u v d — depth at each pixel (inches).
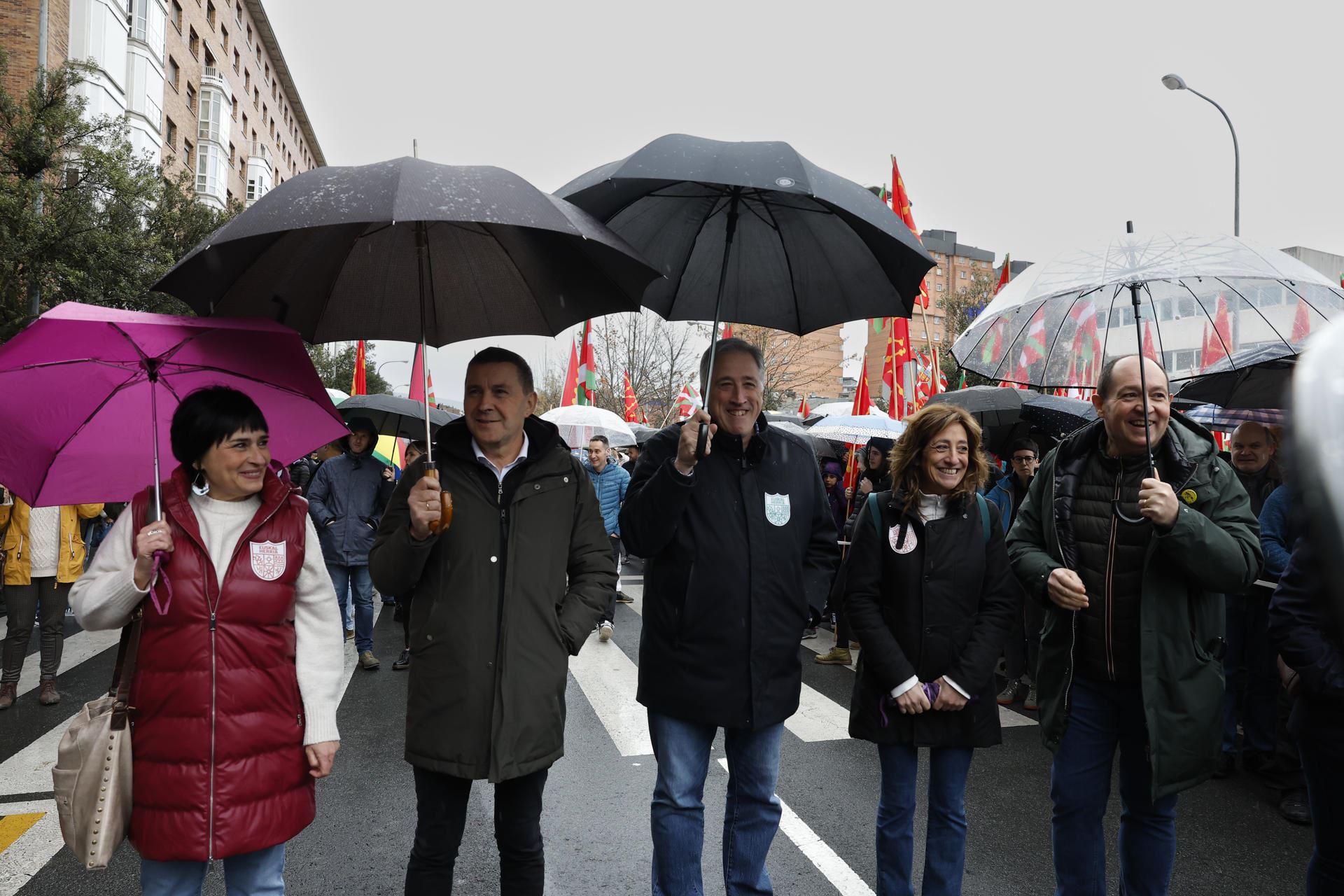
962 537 121.0
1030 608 241.0
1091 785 112.3
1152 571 107.5
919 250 108.2
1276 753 184.9
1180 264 104.7
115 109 989.2
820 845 151.3
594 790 177.5
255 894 93.6
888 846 118.8
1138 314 108.3
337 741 96.5
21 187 460.1
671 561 118.9
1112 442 115.6
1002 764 195.8
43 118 466.9
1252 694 190.1
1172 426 115.0
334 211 85.5
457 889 136.9
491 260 117.1
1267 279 104.8
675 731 117.7
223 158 1507.1
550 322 123.7
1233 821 164.9
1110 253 111.0
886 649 117.4
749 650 116.3
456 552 107.2
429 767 103.6
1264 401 192.7
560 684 108.4
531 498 110.3
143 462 100.7
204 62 1508.4
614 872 141.3
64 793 86.0
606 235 100.0
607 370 1128.2
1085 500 115.9
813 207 118.6
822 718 230.2
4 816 161.2
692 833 116.7
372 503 283.9
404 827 159.2
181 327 96.5
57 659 233.5
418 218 84.1
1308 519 22.5
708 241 130.5
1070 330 132.2
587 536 116.6
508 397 109.9
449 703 104.0
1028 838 155.6
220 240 89.2
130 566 88.5
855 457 400.5
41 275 472.4
